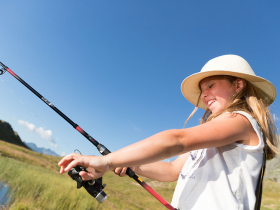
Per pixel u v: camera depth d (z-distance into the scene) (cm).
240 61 102
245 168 81
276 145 99
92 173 68
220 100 100
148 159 65
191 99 139
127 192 1402
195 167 94
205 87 107
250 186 79
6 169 614
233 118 81
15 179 553
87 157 67
